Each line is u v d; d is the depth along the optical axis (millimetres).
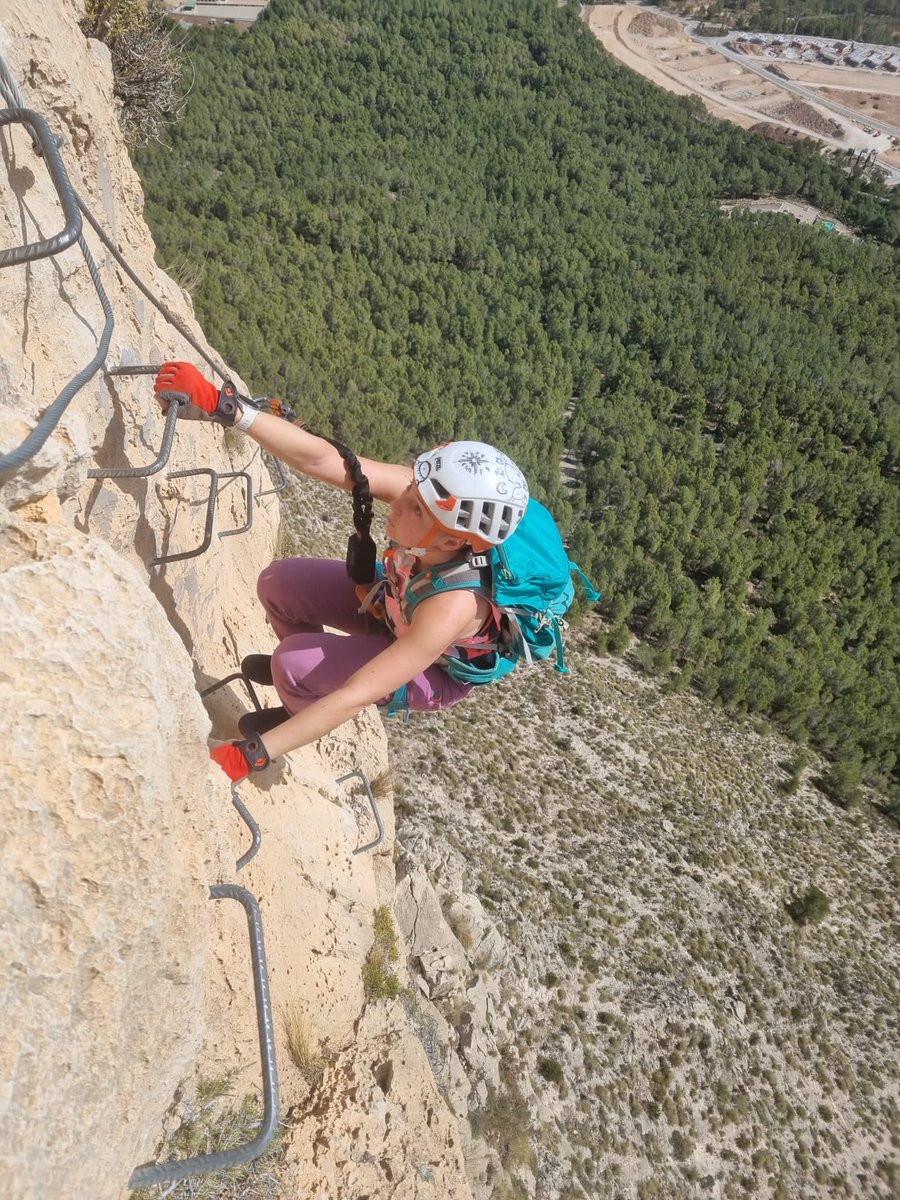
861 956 45938
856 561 97562
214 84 174500
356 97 193000
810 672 75500
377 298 118875
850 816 61125
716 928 40938
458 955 14055
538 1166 23516
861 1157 34469
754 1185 30016
